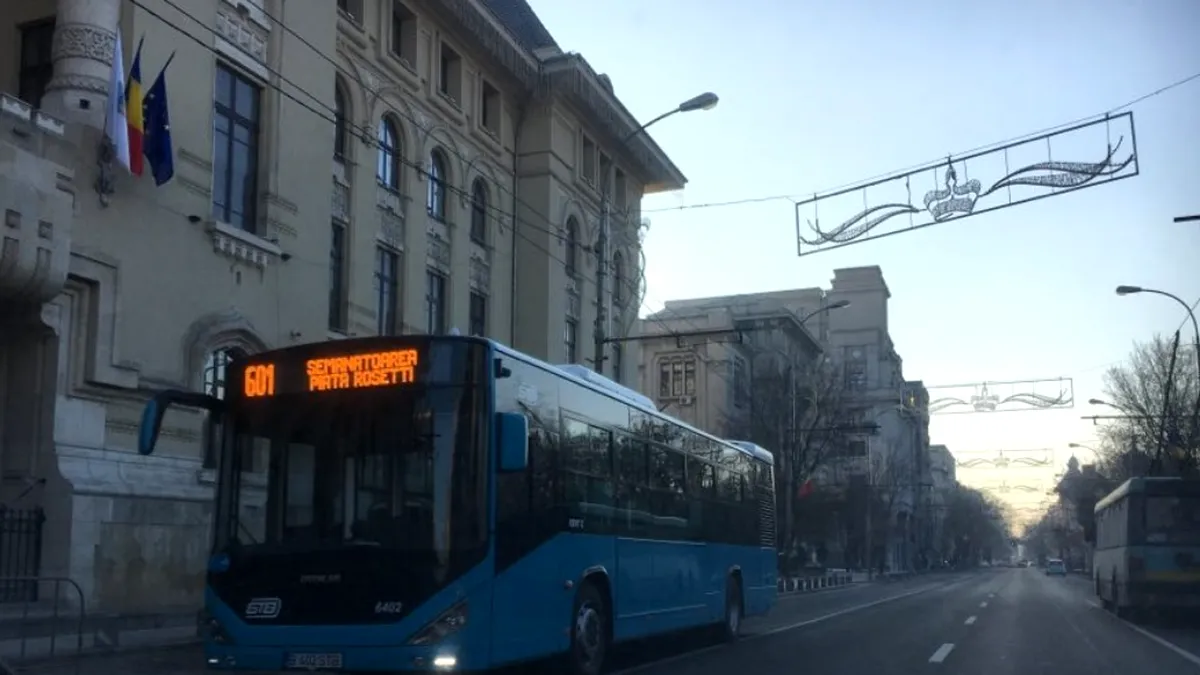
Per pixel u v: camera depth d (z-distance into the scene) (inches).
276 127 833.5
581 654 485.1
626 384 1540.4
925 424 4662.9
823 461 2046.0
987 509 6107.3
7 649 529.0
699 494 665.6
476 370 406.9
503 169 1274.6
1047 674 561.9
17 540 621.9
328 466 406.9
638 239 1595.7
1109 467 2468.0
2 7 772.0
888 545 3499.0
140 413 691.4
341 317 948.0
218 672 508.7
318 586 395.2
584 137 1425.9
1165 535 927.7
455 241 1151.0
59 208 622.8
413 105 1081.4
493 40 1206.9
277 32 842.2
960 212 823.1
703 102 955.3
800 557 2416.3
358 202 971.3
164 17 729.6
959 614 1072.2
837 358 3668.8
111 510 655.8
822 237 880.9
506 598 410.6
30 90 763.4
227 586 405.7
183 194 735.1
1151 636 810.2
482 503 398.9
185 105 742.5
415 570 388.5
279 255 824.3
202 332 741.3
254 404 422.0
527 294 1294.3
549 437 459.8
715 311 2500.0
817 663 595.8
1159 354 1886.1
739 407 2166.6
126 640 610.5
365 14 1005.2
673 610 602.9
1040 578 3331.7
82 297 661.9
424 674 418.0
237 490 416.2
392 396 406.6
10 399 647.1
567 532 470.6
